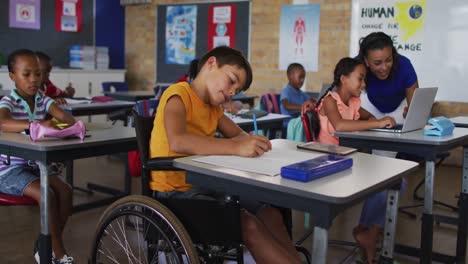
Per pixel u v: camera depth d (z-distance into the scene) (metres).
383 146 2.37
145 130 1.80
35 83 2.47
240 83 1.77
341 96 2.78
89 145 2.12
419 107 2.48
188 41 7.05
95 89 6.98
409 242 3.06
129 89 7.71
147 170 1.76
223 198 1.62
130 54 7.69
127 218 2.35
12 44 6.55
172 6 7.14
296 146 1.88
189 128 1.82
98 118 6.62
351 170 1.54
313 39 6.07
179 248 1.60
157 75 7.41
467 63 5.20
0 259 2.62
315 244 1.32
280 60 6.33
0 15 6.41
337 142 2.76
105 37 7.50
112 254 2.56
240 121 3.31
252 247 1.65
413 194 4.09
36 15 6.75
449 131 2.41
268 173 1.43
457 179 4.76
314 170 1.40
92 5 7.30
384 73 2.84
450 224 3.31
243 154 1.63
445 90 5.34
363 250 2.47
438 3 5.29
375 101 3.06
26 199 2.24
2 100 2.42
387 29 5.59
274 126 3.62
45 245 2.13
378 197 2.43
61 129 2.11
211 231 1.65
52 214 2.22
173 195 1.73
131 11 7.59
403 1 5.47
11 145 2.10
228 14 6.67
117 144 2.27
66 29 7.07
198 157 1.62
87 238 2.96
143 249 2.59
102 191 4.00
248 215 1.67
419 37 5.43
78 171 4.79
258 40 6.48
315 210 1.31
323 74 6.05
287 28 6.23
